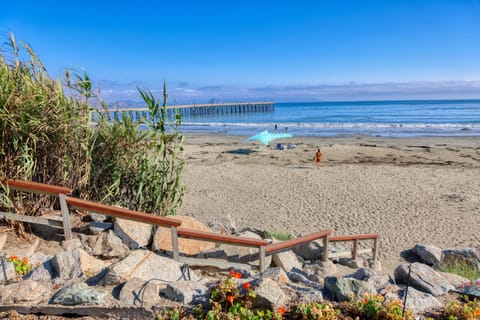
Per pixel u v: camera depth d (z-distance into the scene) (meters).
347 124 45.88
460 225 10.05
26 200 4.35
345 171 17.28
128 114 4.96
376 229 9.83
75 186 4.71
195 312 2.93
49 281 3.28
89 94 4.65
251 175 16.72
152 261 3.57
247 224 10.30
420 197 12.84
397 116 62.03
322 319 2.85
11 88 4.07
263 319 2.88
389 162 19.98
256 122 55.38
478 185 14.43
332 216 10.96
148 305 2.99
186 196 13.36
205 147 27.12
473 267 6.69
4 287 3.05
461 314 3.11
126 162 5.13
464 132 35.12
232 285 3.06
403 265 4.29
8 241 3.97
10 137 4.09
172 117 4.92
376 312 2.98
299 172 17.17
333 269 5.75
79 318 2.91
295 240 4.96
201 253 4.70
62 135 4.45
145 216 3.86
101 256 4.04
